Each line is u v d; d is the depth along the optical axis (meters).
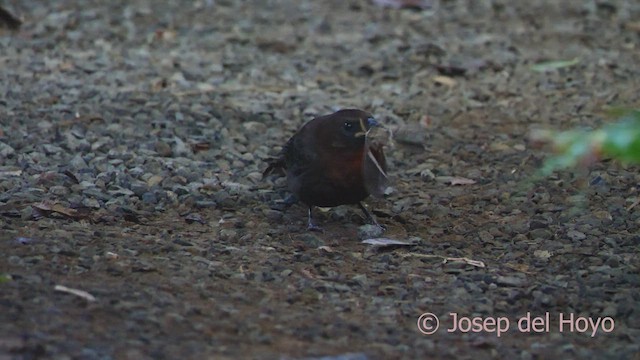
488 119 14.41
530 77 15.99
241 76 15.62
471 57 16.72
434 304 9.32
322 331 8.45
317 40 17.39
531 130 13.95
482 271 10.08
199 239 10.50
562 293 9.57
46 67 15.34
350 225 11.25
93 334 7.93
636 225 11.11
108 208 11.04
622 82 15.78
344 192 10.58
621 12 19.25
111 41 16.75
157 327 8.21
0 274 8.96
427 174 12.55
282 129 13.72
